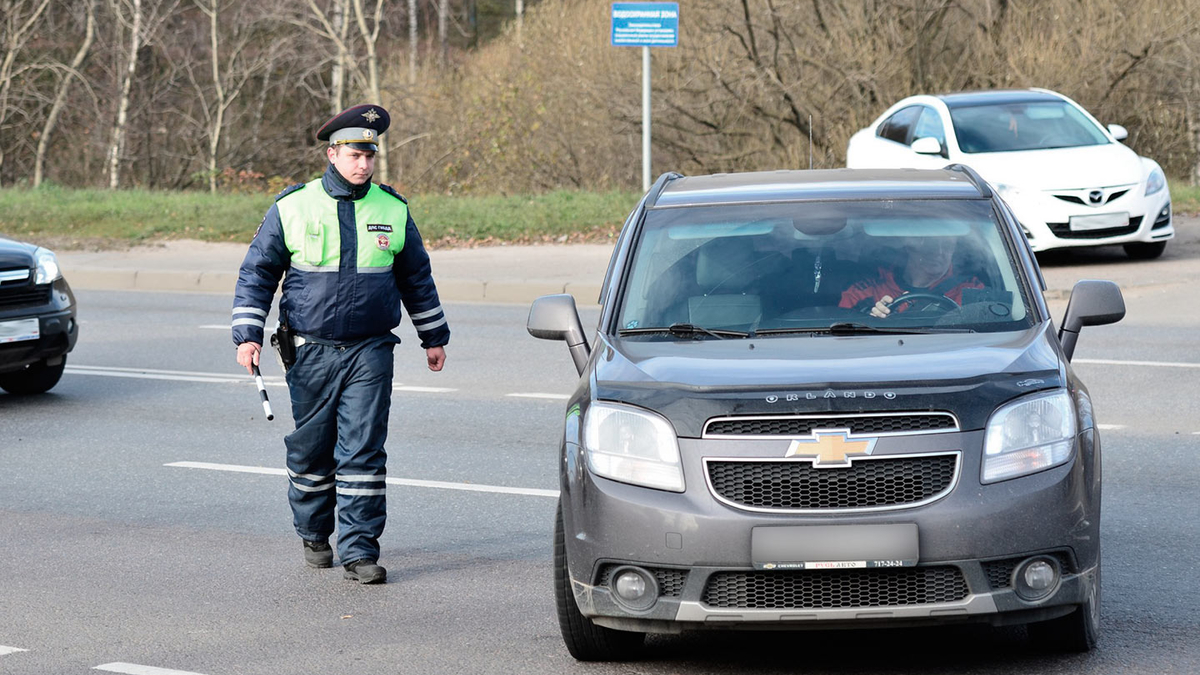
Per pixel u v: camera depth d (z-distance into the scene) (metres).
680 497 18.06
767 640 20.91
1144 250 64.44
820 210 23.19
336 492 25.67
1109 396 39.34
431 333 25.77
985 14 109.44
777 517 17.70
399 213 24.94
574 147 117.31
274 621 22.48
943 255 22.16
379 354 24.83
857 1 107.50
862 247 22.38
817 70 106.94
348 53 129.75
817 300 21.53
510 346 52.28
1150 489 29.31
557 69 116.62
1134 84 106.50
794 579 17.94
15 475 33.91
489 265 71.12
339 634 21.73
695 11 107.56
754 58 106.88
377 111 24.64
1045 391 18.50
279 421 40.25
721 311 21.55
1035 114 66.31
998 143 64.69
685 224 23.20
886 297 21.48
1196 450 32.56
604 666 19.95
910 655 19.98
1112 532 26.31
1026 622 18.22
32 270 43.91
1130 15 106.00
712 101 107.50
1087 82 106.12
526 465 33.44
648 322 21.66
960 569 17.72
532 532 27.73
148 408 42.62
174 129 154.88
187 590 24.33
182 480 33.03
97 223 92.38
